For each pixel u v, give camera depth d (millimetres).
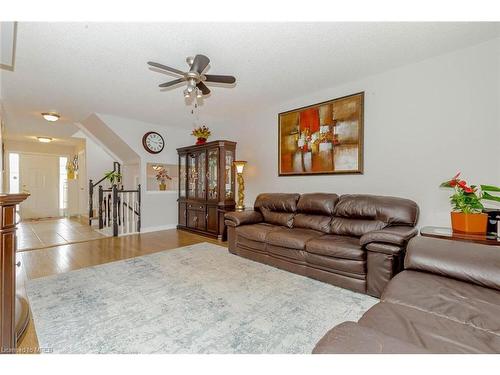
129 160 5773
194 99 3910
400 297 1360
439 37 2266
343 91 3369
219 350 1509
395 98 2906
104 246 4035
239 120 4945
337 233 2883
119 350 1501
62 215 7898
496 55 2287
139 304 2088
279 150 4172
